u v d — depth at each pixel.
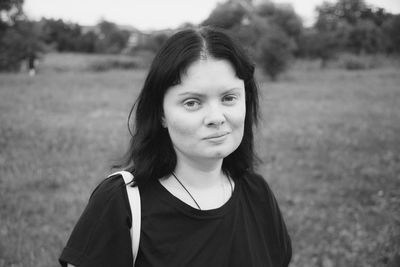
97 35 58.75
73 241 1.50
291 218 5.03
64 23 57.41
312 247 4.32
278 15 41.38
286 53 24.89
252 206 1.67
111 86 18.77
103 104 13.57
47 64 33.69
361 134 9.50
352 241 4.42
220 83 1.40
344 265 3.98
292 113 12.45
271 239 1.69
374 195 5.84
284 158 7.68
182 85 1.40
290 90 18.69
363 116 11.86
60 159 7.18
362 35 35.91
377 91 17.62
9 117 10.59
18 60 29.28
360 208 5.38
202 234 1.48
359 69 32.34
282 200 5.71
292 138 9.14
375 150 8.24
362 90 18.12
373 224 4.87
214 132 1.41
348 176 6.68
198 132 1.42
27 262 3.82
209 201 1.55
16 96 14.49
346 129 10.10
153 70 1.45
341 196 5.92
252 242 1.60
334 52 36.00
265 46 24.56
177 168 1.57
